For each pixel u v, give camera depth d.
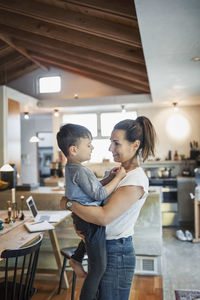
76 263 1.50
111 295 1.31
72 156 1.37
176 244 4.92
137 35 3.34
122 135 1.35
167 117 6.83
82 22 3.49
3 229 2.88
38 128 8.84
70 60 5.44
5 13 4.25
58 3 3.42
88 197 1.31
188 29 2.45
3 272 3.57
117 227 1.32
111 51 4.05
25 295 2.12
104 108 6.79
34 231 2.79
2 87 5.32
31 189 4.51
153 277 3.64
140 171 1.33
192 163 6.68
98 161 7.08
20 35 4.95
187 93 5.25
